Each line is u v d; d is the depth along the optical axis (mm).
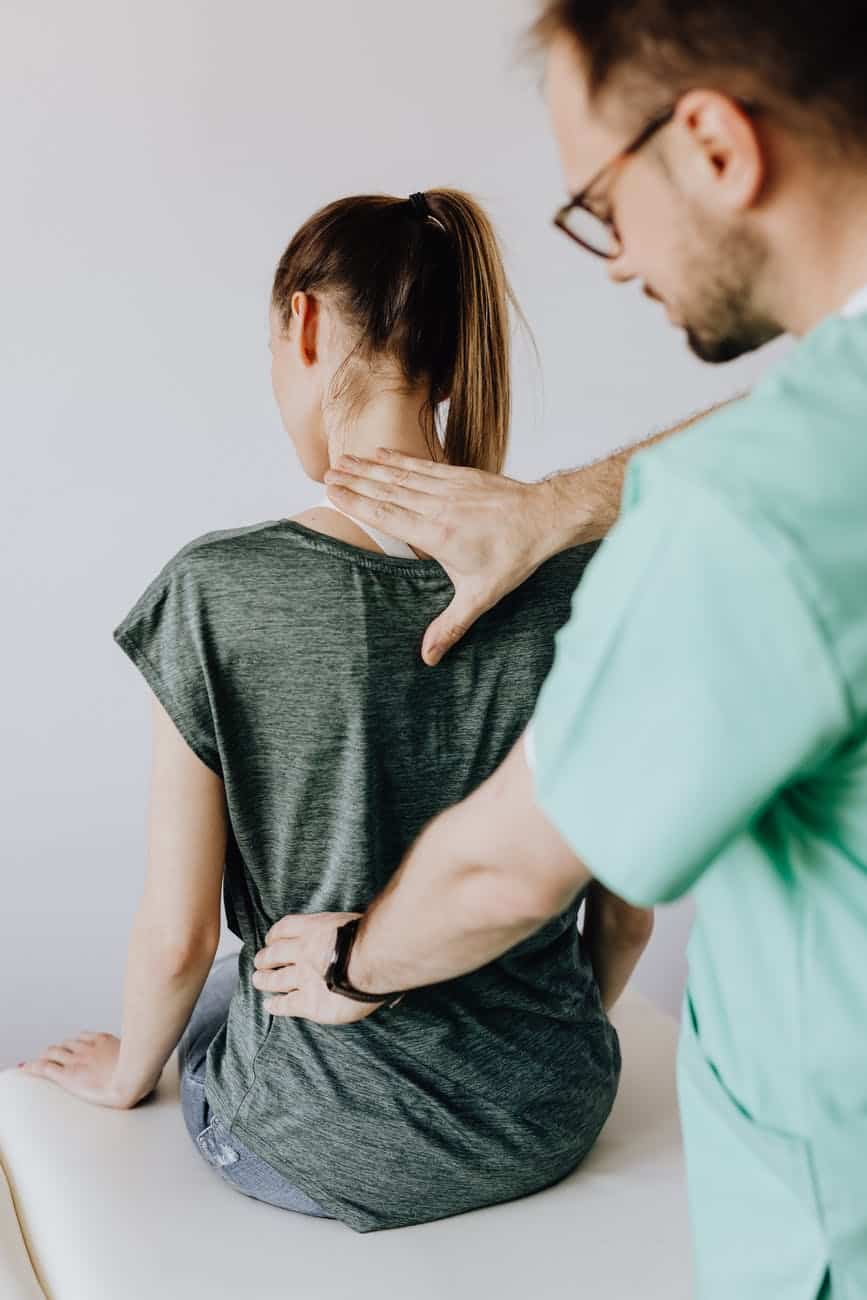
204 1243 1122
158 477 1937
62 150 1799
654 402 2160
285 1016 1099
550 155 2004
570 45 609
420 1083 1111
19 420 1863
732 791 543
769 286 617
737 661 530
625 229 640
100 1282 1065
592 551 1077
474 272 1049
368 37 1887
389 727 1008
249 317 1923
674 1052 1486
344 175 1927
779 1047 667
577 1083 1188
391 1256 1115
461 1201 1165
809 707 528
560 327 2074
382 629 989
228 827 1134
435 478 1000
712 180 589
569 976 1203
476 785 1051
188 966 1155
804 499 532
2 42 1746
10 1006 2045
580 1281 1086
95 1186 1193
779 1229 692
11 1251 1119
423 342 1033
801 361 583
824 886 620
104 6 1773
